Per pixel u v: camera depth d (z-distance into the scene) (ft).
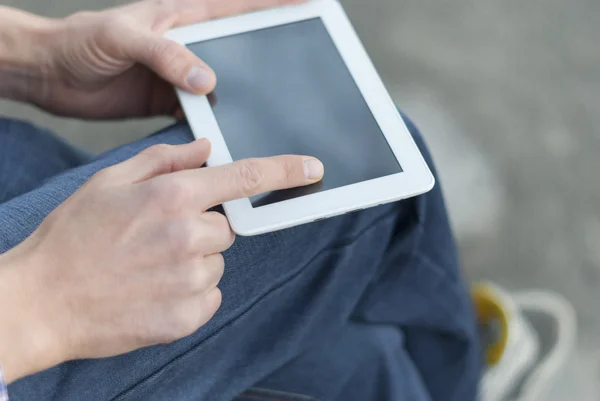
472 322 2.41
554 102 4.03
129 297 1.35
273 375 2.01
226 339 1.68
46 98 2.27
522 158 3.88
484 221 3.73
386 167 1.67
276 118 1.76
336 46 1.89
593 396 3.38
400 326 2.41
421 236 2.00
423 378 2.75
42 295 1.31
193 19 2.01
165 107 2.30
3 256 1.35
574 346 3.49
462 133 3.93
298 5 1.96
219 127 1.74
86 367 1.43
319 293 1.81
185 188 1.37
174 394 1.64
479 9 4.29
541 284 3.62
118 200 1.37
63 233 1.35
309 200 1.59
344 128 1.74
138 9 2.00
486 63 4.13
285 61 1.87
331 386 2.14
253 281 1.65
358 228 1.77
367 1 4.27
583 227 3.73
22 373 1.29
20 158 1.94
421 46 4.16
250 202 1.56
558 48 4.19
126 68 2.06
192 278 1.37
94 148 3.67
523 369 3.28
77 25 2.02
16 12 2.12
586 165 3.87
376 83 1.80
